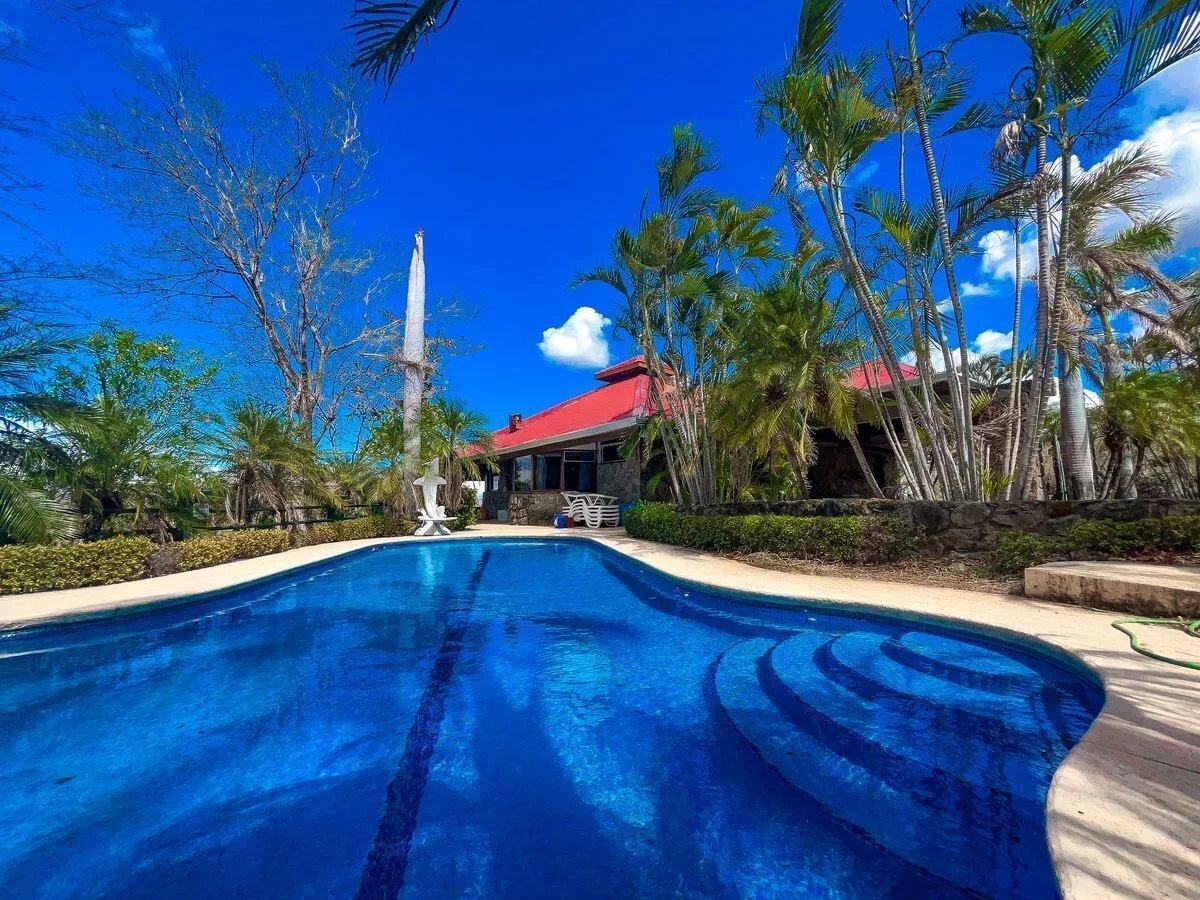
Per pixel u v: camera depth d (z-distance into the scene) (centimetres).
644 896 212
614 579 935
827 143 778
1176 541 591
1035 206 741
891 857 229
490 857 237
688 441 1187
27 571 679
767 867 226
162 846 245
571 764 317
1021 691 395
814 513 902
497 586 873
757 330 955
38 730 365
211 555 923
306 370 1958
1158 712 280
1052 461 1191
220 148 1688
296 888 219
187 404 1388
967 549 718
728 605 665
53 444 800
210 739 351
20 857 239
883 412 984
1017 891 205
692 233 1080
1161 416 863
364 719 380
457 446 1769
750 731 353
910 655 478
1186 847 173
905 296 936
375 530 1503
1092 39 604
